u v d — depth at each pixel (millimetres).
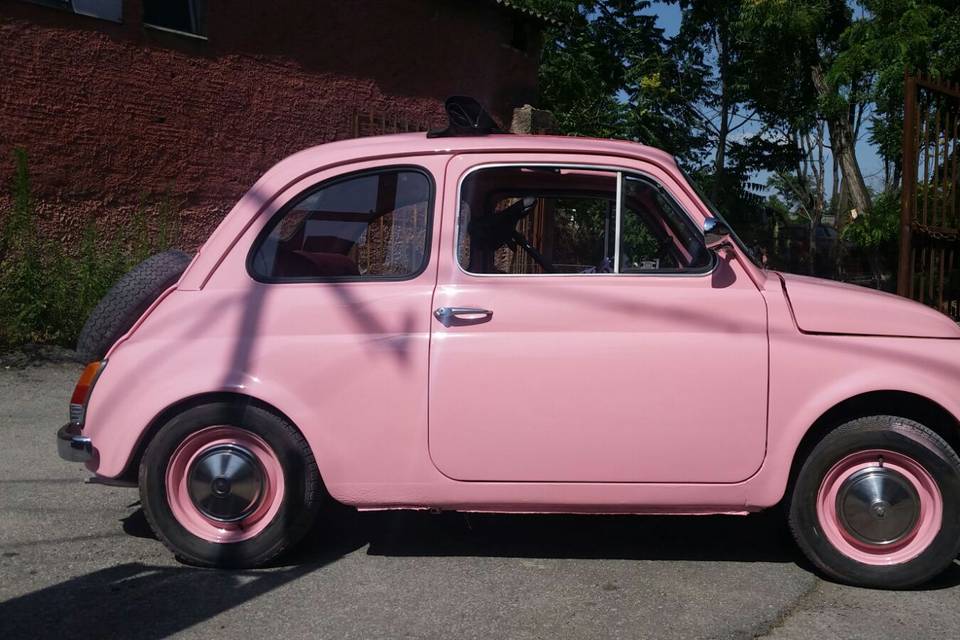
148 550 4293
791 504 3969
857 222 18594
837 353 3875
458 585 3908
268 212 4141
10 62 9766
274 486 4039
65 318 9312
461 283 3990
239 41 11773
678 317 3914
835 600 3799
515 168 4164
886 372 3850
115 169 10695
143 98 10898
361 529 4660
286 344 3949
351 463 3930
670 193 4105
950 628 3521
